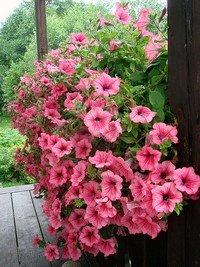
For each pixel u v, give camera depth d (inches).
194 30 23.6
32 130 46.4
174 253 29.1
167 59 29.4
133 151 27.2
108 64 37.1
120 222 28.4
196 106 24.5
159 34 36.1
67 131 32.9
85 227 29.9
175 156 26.4
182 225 27.7
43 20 84.9
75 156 31.9
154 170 25.3
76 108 30.0
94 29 40.6
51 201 36.7
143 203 25.0
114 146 29.6
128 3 39.6
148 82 32.0
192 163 25.7
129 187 26.0
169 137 25.5
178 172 24.5
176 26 25.3
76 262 42.6
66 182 33.9
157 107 28.0
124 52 36.4
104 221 27.8
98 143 31.1
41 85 46.1
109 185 26.6
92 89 31.7
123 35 38.1
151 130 27.1
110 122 27.1
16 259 46.1
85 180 29.8
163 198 24.2
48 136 34.7
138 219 26.3
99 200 26.2
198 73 23.8
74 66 39.2
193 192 24.0
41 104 44.2
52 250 37.8
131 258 36.4
